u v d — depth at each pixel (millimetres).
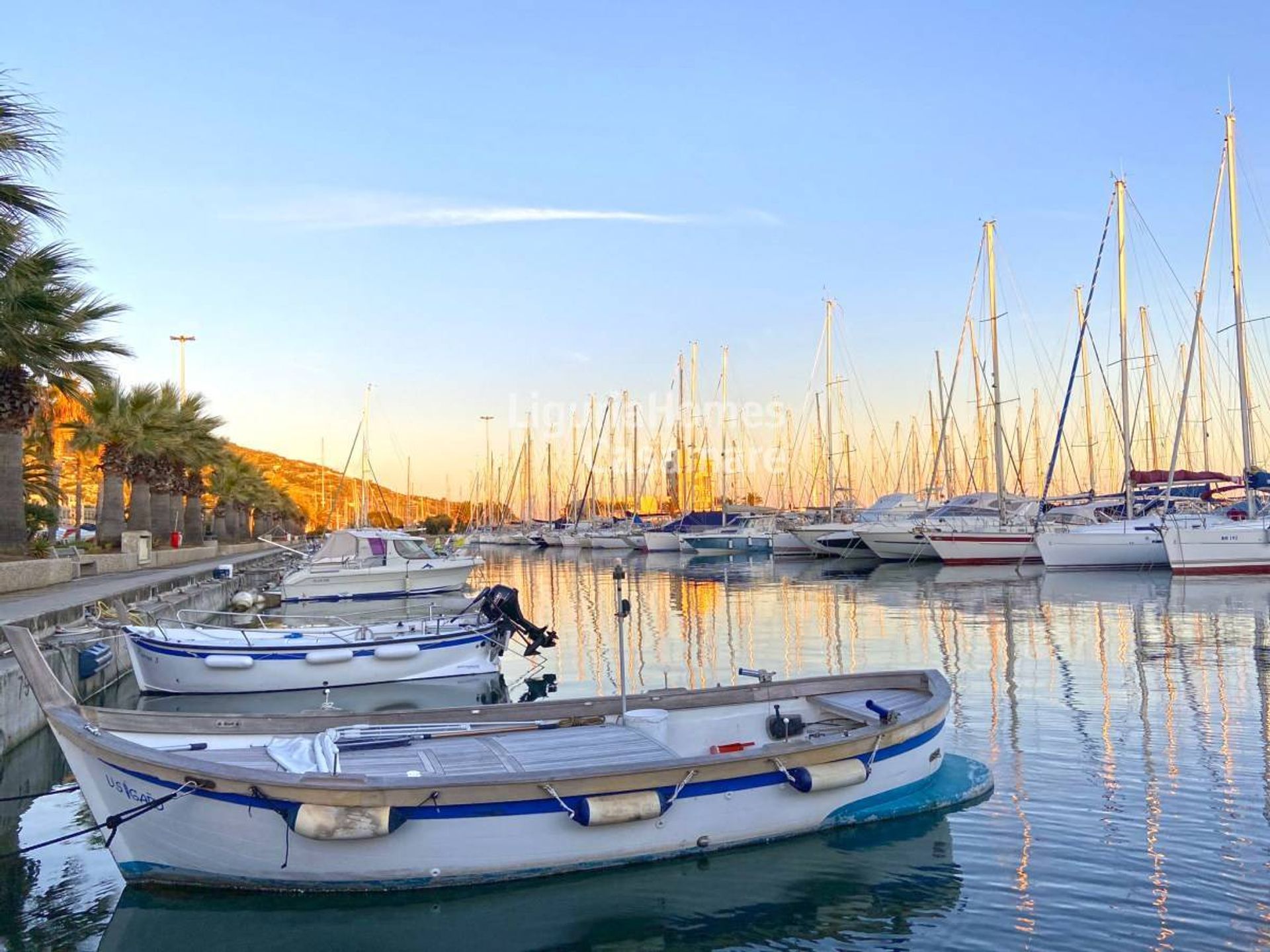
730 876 8445
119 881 8750
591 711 10695
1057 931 7340
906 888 8164
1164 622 24938
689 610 32031
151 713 9258
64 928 7777
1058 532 43406
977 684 16875
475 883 8117
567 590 42219
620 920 7758
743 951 7266
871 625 26375
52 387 28672
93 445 42031
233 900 8125
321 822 7617
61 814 10672
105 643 18453
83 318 26422
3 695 12539
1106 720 13852
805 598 34875
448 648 20000
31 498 43000
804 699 11281
